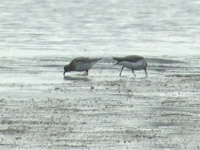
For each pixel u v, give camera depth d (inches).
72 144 2652.6
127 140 2723.9
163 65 5142.7
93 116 3157.0
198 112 3289.9
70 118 3100.4
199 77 4515.3
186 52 6176.2
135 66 4549.7
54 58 5580.7
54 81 4286.4
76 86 4065.0
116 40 7327.8
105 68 4965.6
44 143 2659.9
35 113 3198.8
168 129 2923.2
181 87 4042.8
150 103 3503.9
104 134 2815.0
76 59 4571.9
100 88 3983.8
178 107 3408.0
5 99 3572.8
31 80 4313.5
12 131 2842.0
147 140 2726.4
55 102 3491.6
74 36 7736.2
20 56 5693.9
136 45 6825.8
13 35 7760.8
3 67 4931.1
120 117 3144.7
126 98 3641.7
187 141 2716.5
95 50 6323.8
